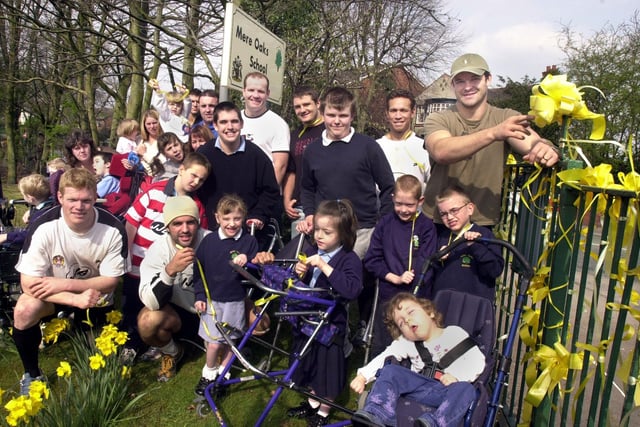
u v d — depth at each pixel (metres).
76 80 17.02
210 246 3.21
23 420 2.59
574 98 2.23
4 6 9.15
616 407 3.28
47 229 3.21
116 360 3.22
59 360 3.74
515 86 24.20
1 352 3.81
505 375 2.35
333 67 9.71
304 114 4.70
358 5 10.81
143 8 8.84
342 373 2.96
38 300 3.19
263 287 2.63
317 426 2.96
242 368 3.63
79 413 2.79
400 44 14.42
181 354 3.66
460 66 2.94
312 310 2.85
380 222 3.44
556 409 2.31
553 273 2.30
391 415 2.29
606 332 1.96
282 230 6.14
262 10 8.35
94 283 3.33
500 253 2.89
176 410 3.21
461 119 3.07
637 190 1.81
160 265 3.38
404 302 2.64
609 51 15.39
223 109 3.70
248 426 3.06
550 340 2.32
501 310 3.24
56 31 8.47
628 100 14.84
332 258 2.94
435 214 3.26
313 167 3.82
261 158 3.95
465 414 2.25
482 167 3.09
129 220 3.78
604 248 1.99
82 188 3.08
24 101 19.00
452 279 2.96
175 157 4.37
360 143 3.71
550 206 2.41
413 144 4.53
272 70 5.88
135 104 11.47
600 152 11.74
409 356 2.60
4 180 19.67
